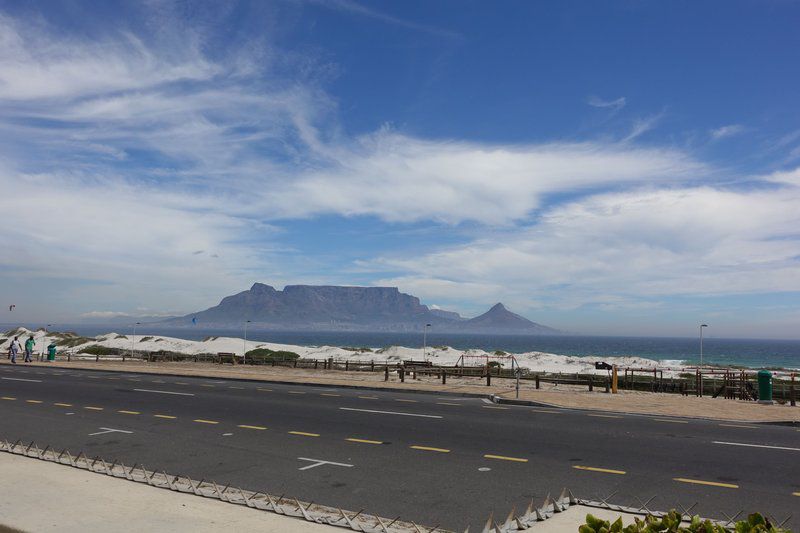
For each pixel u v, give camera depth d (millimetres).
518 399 21328
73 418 16094
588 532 4426
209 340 79438
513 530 6785
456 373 32812
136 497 7793
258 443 12742
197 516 7012
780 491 9047
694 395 26078
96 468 9398
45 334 79688
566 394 23875
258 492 8773
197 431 14188
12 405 18672
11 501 7465
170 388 24766
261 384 27828
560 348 188750
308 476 9867
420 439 13305
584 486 9305
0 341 75250
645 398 22766
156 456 11375
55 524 6582
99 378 29688
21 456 10359
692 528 4344
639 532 4316
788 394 25328
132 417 16375
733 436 14070
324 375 33312
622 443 12961
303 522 6906
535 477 9867
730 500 8539
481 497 8664
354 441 13031
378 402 20562
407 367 35750
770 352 180250
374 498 8578
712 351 181500
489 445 12641
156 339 80688
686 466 10742
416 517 7699
